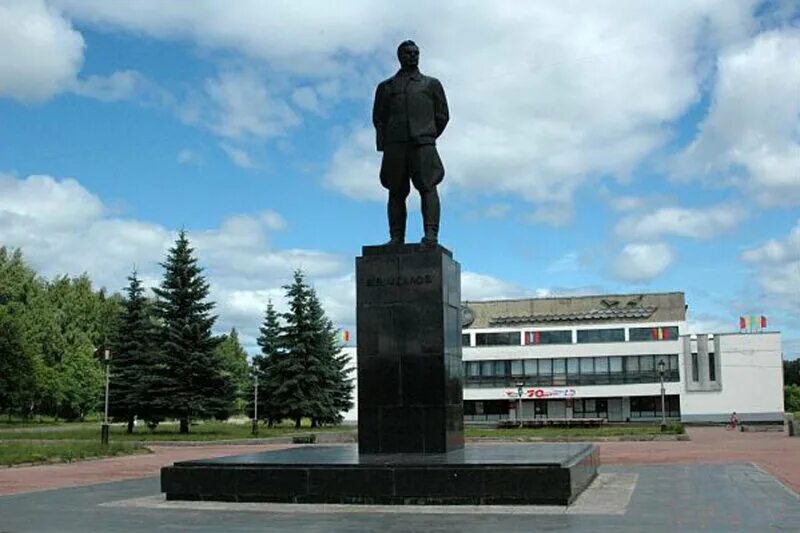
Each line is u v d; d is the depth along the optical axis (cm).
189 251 4875
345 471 1354
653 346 7850
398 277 1593
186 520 1190
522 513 1218
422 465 1330
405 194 1691
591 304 8369
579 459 1459
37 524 1161
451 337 1620
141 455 3158
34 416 7994
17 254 8269
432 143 1670
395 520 1155
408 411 1559
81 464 2667
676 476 1864
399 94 1688
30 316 7850
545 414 8094
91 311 8706
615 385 7862
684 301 8212
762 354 7656
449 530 1056
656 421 7650
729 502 1351
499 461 1359
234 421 7144
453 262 1666
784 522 1116
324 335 5841
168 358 4697
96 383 7806
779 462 2339
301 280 5803
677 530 1042
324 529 1077
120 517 1235
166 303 4812
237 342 9744
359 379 1585
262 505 1350
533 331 8225
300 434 4378
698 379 7744
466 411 8206
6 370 6275
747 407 7638
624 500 1377
